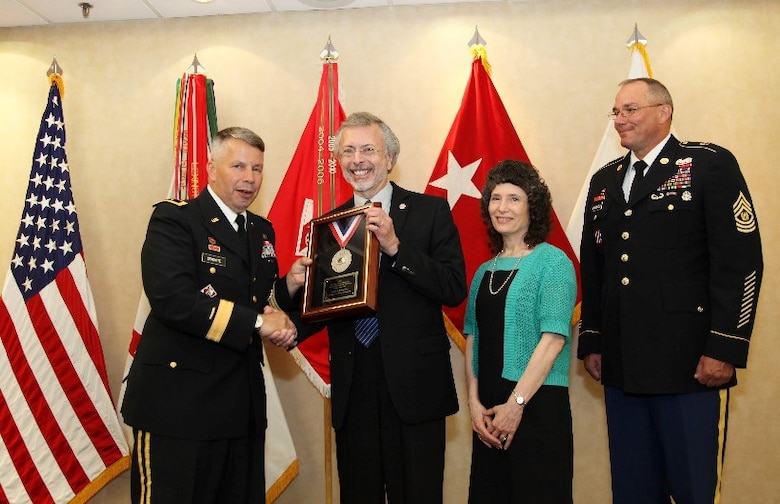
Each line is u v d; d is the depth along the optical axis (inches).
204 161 151.0
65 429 148.0
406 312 94.3
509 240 108.0
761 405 150.6
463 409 154.3
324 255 98.0
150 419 88.7
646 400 104.0
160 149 167.8
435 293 92.3
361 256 93.7
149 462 88.7
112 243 165.9
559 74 161.6
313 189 151.9
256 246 101.4
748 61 157.9
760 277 97.7
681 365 97.5
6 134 169.8
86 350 152.5
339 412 95.0
